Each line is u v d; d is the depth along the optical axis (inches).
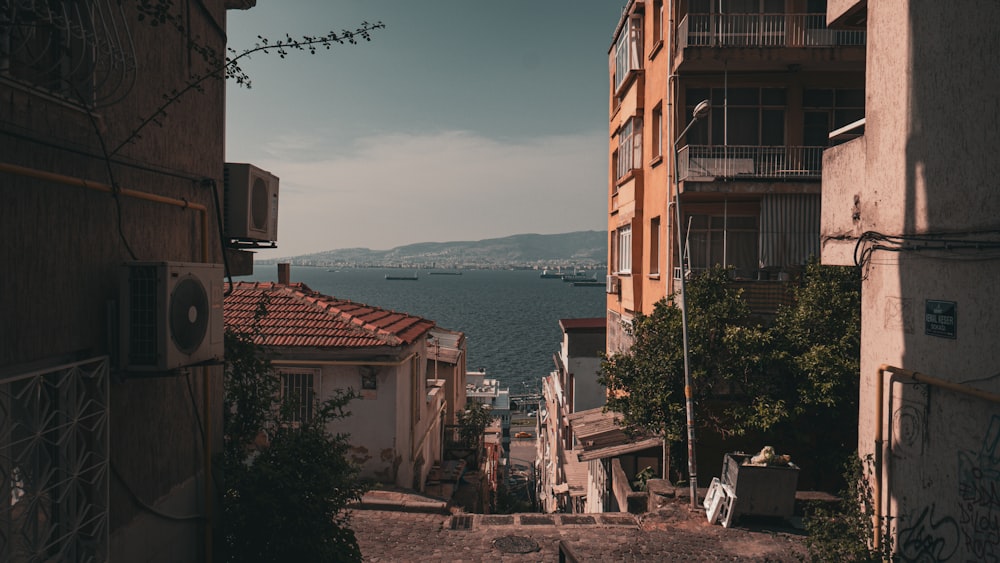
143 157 244.5
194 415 291.1
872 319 323.0
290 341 560.4
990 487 236.8
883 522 309.3
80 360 206.5
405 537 442.6
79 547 203.0
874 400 319.0
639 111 761.0
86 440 211.5
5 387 172.1
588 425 716.0
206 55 265.0
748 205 651.5
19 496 186.9
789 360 516.4
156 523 255.1
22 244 179.2
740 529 446.6
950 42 259.0
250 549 299.3
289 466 304.2
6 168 169.6
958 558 254.1
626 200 819.4
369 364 556.4
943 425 265.0
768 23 639.1
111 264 223.3
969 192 247.9
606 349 1004.6
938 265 268.7
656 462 689.0
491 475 1208.8
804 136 658.8
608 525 463.5
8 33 171.2
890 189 303.3
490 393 3193.9
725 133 607.5
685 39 610.2
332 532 306.0
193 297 238.5
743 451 568.4
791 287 576.1
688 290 565.3
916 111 281.9
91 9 195.6
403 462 576.7
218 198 309.1
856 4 336.8
